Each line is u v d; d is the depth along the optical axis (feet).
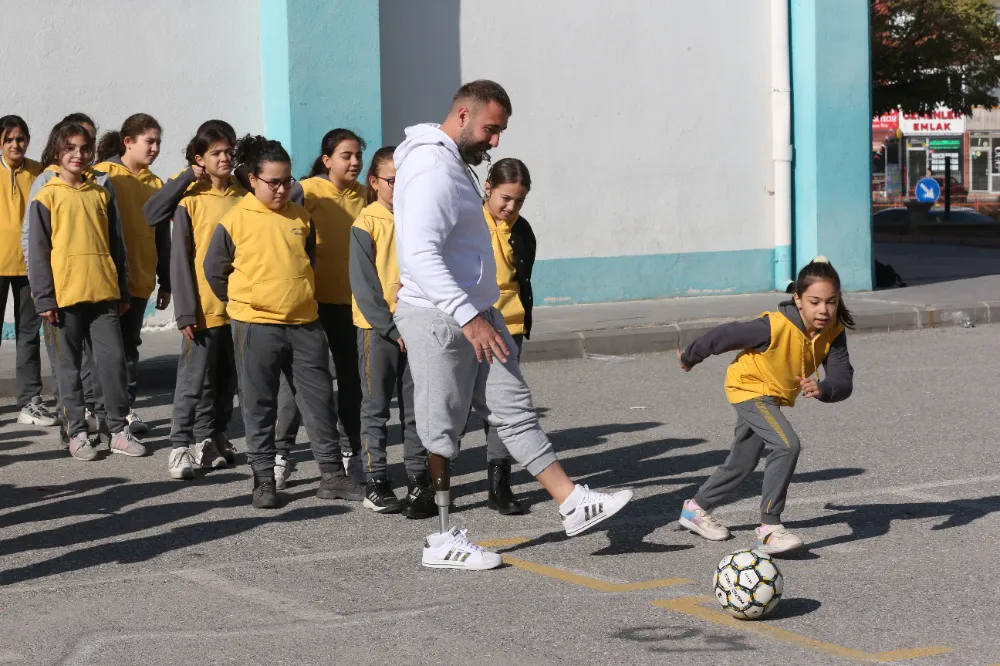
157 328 63.16
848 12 77.87
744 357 26.48
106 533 29.43
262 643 21.36
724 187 77.20
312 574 25.71
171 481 34.94
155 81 62.23
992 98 142.20
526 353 57.98
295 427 34.01
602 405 46.16
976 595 23.52
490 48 70.23
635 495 32.48
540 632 21.67
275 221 31.12
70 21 60.18
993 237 136.56
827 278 25.00
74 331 37.60
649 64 74.28
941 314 69.46
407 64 68.23
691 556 26.68
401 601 23.68
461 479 34.78
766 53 77.77
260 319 30.99
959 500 31.09
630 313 68.28
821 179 78.07
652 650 20.68
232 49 63.98
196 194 34.76
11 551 27.94
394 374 31.37
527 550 27.43
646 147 74.59
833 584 24.38
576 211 72.95
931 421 41.52
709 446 38.55
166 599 24.11
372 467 31.35
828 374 26.20
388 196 30.96
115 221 38.42
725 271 77.66
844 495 31.81
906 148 239.50
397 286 30.60
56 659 20.75
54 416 43.62
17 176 43.34
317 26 63.93
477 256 25.23
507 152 71.00
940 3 134.21
